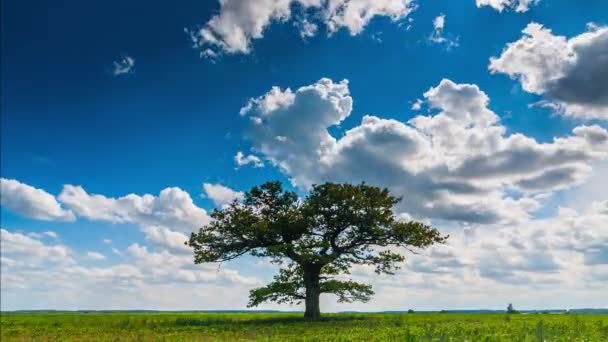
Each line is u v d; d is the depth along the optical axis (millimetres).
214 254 47688
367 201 46500
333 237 49125
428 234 46906
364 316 50562
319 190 48594
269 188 49562
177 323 42125
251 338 26469
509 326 31562
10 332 33062
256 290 47031
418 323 37906
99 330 34531
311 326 35656
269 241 48406
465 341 21531
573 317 48844
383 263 48156
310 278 48438
